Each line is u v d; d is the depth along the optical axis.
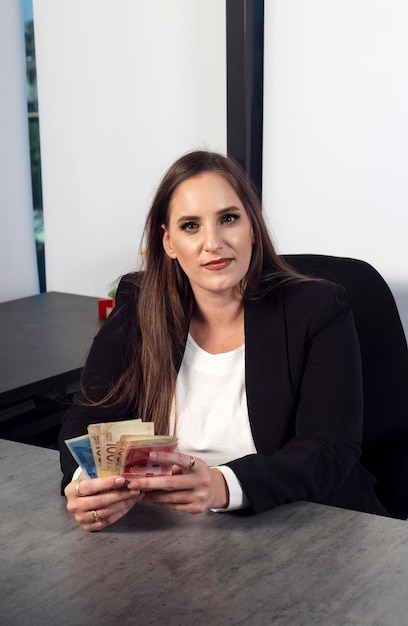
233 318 1.76
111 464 1.38
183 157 1.71
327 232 3.07
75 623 1.11
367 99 2.87
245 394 1.72
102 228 3.57
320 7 2.90
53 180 3.65
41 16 3.50
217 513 1.43
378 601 1.14
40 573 1.25
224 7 3.08
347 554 1.27
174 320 1.78
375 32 2.81
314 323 1.69
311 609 1.12
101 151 3.50
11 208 3.57
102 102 3.45
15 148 3.56
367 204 2.95
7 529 1.39
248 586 1.18
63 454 1.60
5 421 2.89
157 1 3.23
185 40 3.20
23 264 3.66
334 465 1.56
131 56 3.34
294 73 3.00
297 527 1.36
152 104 3.34
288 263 2.02
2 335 2.88
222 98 3.17
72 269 3.70
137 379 1.80
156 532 1.36
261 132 3.11
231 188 1.67
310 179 3.06
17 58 3.53
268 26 3.02
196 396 1.75
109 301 3.09
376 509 1.81
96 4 3.37
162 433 1.76
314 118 3.00
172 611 1.13
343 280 1.97
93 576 1.23
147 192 3.41
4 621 1.12
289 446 1.58
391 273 2.96
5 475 1.62
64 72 3.51
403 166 2.85
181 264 1.69
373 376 1.94
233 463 1.46
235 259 1.65
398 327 1.96
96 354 1.85
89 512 1.37
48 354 2.63
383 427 1.94
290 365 1.69
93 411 1.78
